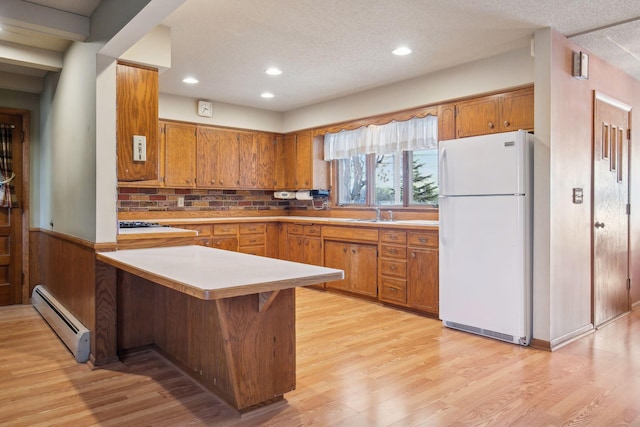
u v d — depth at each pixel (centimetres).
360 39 339
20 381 265
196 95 523
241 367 218
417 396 243
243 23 309
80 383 262
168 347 300
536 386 255
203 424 213
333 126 552
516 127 372
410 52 371
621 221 418
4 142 449
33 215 463
